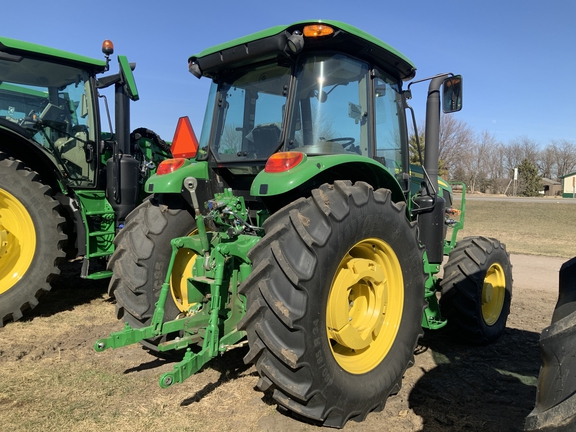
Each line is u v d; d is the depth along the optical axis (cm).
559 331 150
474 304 395
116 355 352
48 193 449
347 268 272
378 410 279
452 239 494
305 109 304
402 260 297
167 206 347
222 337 277
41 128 503
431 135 384
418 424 264
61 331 409
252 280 239
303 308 231
